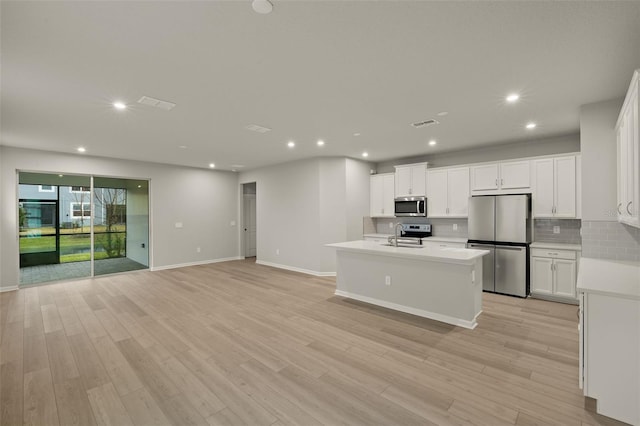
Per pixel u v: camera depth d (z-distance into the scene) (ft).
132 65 7.70
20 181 17.90
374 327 11.19
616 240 9.89
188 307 13.61
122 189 21.12
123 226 21.16
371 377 7.85
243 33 6.37
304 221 21.38
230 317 12.32
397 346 9.62
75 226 19.81
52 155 17.83
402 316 12.34
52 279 18.60
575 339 10.03
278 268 22.93
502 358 8.79
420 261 12.36
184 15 5.74
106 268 20.45
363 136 14.99
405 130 13.93
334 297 15.15
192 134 14.35
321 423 6.17
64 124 12.50
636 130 6.58
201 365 8.51
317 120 12.36
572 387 7.34
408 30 6.29
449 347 9.52
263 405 6.76
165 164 22.75
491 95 9.78
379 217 22.62
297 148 17.70
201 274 20.71
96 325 11.50
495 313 12.55
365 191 21.89
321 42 6.75
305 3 5.41
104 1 5.27
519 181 15.62
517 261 14.83
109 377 7.93
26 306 13.78
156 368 8.37
